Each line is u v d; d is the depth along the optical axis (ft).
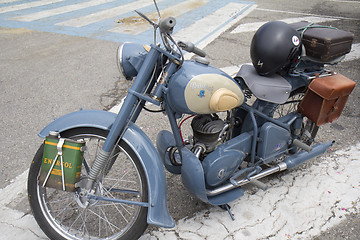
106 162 6.91
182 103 6.70
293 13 29.96
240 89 7.28
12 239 7.65
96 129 6.89
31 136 11.76
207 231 7.94
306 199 9.01
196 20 27.12
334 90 8.00
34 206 7.20
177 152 8.45
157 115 13.09
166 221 6.79
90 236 7.64
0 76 16.57
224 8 31.78
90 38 22.39
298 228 8.09
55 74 16.88
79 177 6.77
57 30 24.18
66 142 6.52
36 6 32.17
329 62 8.23
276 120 8.36
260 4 34.06
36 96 14.62
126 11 29.89
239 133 8.63
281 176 9.87
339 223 8.25
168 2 33.96
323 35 7.89
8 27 24.88
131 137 6.79
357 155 10.80
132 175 9.70
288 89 7.85
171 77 6.74
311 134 9.94
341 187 9.44
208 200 7.61
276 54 7.44
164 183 6.84
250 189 9.36
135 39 22.07
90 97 14.56
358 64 17.89
